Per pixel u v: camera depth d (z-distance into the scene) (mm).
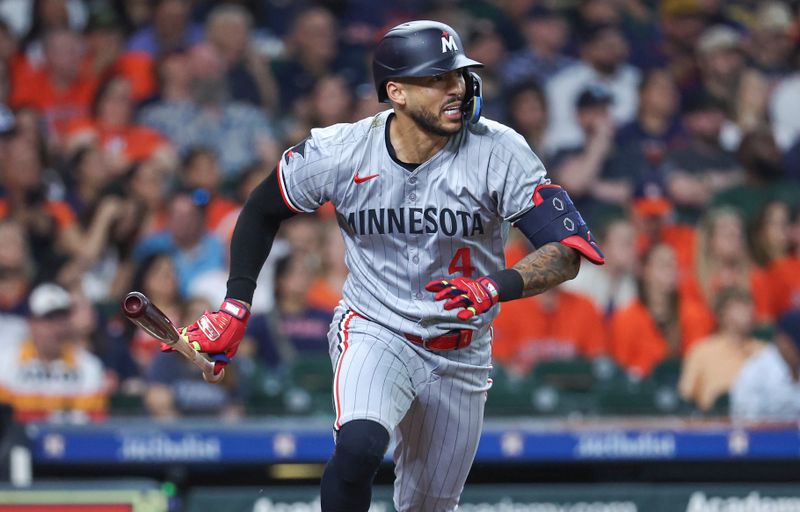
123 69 39062
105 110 36094
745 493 24141
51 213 32562
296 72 40688
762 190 37938
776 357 30891
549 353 32062
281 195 13852
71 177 34125
